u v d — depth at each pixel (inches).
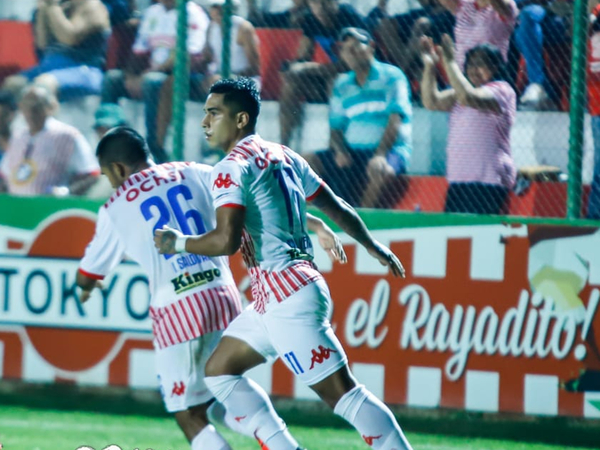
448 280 879.1
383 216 890.7
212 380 579.2
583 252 859.4
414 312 883.4
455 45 911.0
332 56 936.9
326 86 940.0
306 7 940.0
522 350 866.8
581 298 858.8
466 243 877.2
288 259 556.4
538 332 864.3
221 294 613.9
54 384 942.4
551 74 904.9
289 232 561.6
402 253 887.1
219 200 539.2
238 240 536.7
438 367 879.1
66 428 856.9
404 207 930.7
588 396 855.7
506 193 912.9
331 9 934.4
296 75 944.9
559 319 861.8
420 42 917.2
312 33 942.4
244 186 543.2
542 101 905.5
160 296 609.9
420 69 920.3
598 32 876.6
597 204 890.1
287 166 569.6
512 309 869.2
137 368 927.7
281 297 551.5
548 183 905.5
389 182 931.3
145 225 608.7
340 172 940.6
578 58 876.0
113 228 619.5
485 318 872.3
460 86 911.0
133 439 825.5
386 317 887.7
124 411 925.8
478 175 911.0
